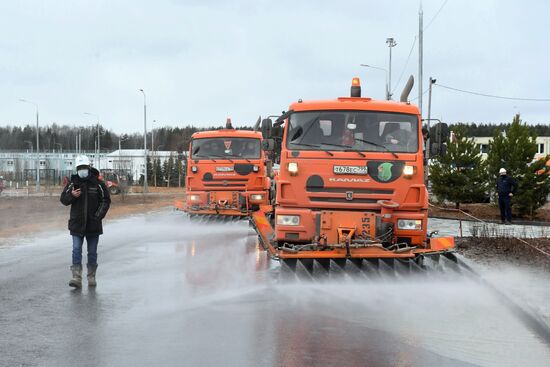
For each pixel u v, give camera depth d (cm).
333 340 656
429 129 1126
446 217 2489
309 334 678
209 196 1995
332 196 981
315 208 988
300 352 612
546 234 1727
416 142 1003
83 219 951
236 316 760
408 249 931
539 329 698
